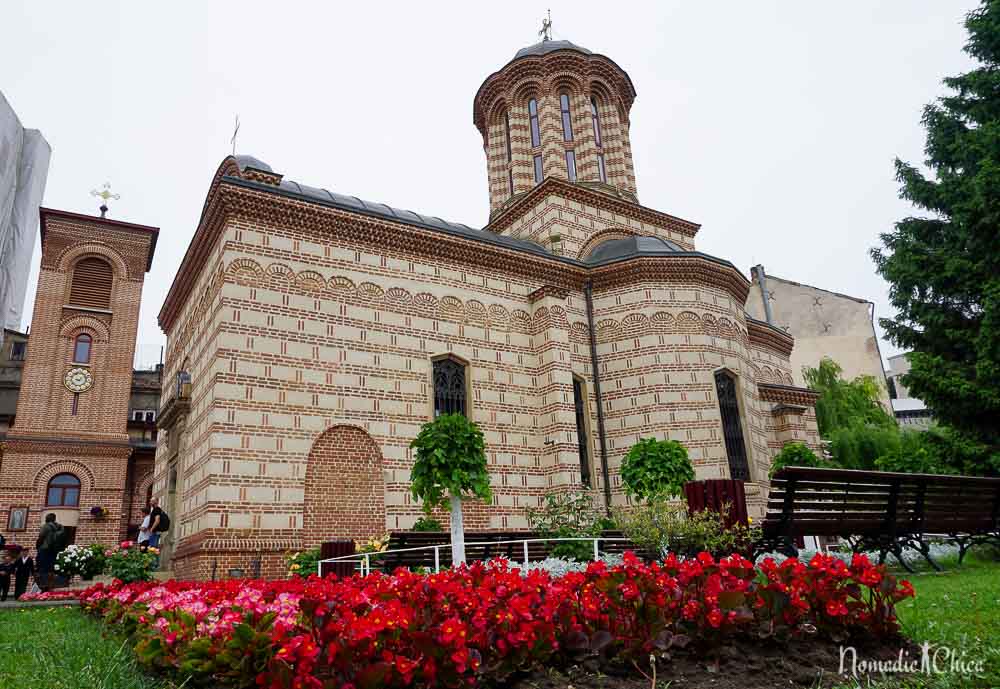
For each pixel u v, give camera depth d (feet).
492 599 17.74
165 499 68.80
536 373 69.92
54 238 119.24
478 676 16.72
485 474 46.85
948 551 52.54
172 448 67.10
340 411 57.00
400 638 16.21
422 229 65.67
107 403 116.37
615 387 71.97
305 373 56.24
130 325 120.88
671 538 36.01
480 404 65.36
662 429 68.80
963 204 65.57
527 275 72.69
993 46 71.97
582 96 95.86
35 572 61.31
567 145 95.50
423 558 50.24
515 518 63.72
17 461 108.88
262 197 57.47
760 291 152.76
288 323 56.59
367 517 55.93
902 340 74.13
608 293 75.15
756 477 70.28
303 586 22.31
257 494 51.55
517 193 92.68
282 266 57.62
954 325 69.92
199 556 48.80
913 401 192.34
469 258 68.74
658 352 71.10
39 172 81.10
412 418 60.64
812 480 36.04
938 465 67.31
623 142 100.42
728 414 71.87
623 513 41.27
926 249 70.90
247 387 53.36
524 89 96.89
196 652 17.49
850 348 152.25
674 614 18.79
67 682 16.58
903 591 20.07
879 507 40.86
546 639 17.72
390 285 63.05
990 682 16.33
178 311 74.13
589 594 18.75
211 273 59.82
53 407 113.09
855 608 19.99
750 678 17.93
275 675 14.83
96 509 110.32
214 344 54.70
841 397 133.49
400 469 58.59
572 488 64.85
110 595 33.24
